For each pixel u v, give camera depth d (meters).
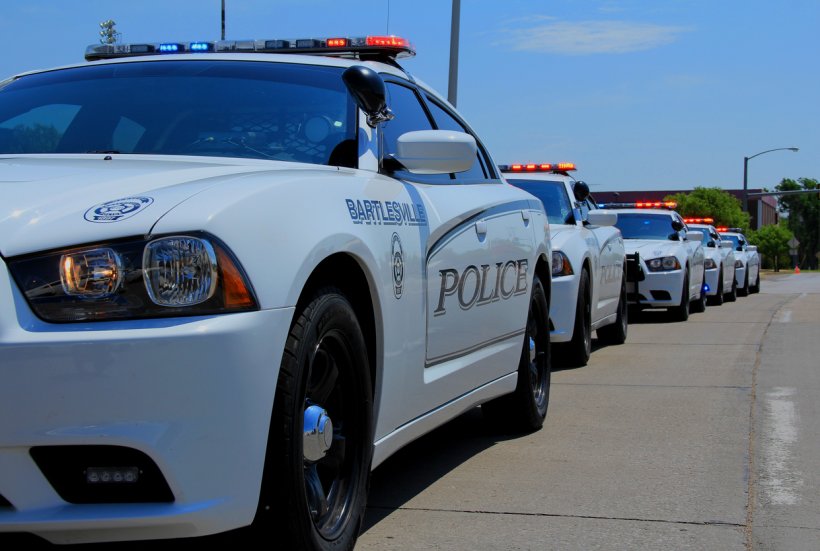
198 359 2.56
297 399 2.89
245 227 2.78
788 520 4.05
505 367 5.18
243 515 2.71
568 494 4.46
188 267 2.62
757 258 27.16
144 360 2.52
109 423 2.52
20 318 2.54
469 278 4.46
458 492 4.50
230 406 2.62
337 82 4.14
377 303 3.47
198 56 4.39
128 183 2.97
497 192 5.23
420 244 3.88
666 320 14.73
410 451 5.36
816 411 6.45
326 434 3.10
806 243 115.38
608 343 11.03
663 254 14.44
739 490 4.52
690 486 4.59
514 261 5.19
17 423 2.51
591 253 8.98
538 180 10.00
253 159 3.61
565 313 8.32
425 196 4.12
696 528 3.95
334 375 3.25
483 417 5.75
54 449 2.56
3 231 2.63
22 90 4.36
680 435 5.73
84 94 4.20
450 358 4.32
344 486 3.40
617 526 3.98
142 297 2.58
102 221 2.66
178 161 3.48
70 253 2.59
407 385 3.81
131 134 3.93
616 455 5.23
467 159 3.85
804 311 16.53
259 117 3.95
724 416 6.30
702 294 16.77
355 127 3.92
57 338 2.51
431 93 5.01
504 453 5.30
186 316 2.60
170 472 2.56
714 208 62.19
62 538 2.67
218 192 2.86
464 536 3.85
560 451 5.34
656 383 7.79
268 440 2.83
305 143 3.84
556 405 6.78
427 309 3.96
